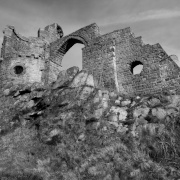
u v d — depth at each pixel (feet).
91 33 74.28
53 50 86.84
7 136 53.21
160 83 55.06
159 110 44.75
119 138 42.78
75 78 59.67
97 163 38.60
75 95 55.01
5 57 83.35
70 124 48.62
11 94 71.67
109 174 36.11
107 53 66.85
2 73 80.89
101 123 46.16
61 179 37.11
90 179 36.24
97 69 66.95
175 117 42.11
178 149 37.40
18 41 88.33
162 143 38.58
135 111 47.14
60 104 55.11
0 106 67.46
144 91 57.00
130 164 37.06
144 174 34.88
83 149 42.42
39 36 92.17
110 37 68.59
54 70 83.35
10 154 45.27
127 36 65.77
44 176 37.60
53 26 97.81
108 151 40.19
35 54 83.87
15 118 60.49
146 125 43.01
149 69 58.23
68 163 40.42
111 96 53.72
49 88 64.28
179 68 53.36
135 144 40.65
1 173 37.60
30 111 60.75
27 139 50.37
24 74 80.43
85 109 50.34
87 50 72.13
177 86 51.90
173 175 33.88
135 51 62.64
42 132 50.44
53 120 51.90
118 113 47.93
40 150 45.52
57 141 46.50
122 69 63.41
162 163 36.32
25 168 39.68
